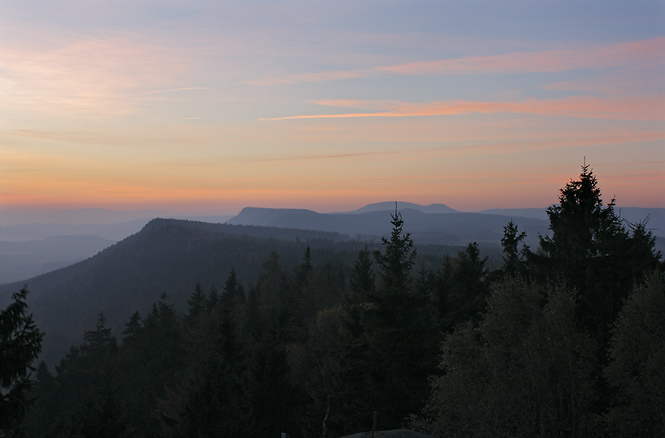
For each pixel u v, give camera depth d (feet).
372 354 66.95
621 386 51.26
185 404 76.23
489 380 51.75
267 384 79.87
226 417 73.92
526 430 46.93
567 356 51.39
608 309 64.90
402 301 69.10
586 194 74.79
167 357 185.88
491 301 59.77
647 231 79.10
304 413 81.82
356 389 69.15
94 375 195.62
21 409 49.21
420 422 55.77
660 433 46.19
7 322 48.06
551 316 54.39
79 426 70.08
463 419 50.34
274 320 178.91
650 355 49.34
